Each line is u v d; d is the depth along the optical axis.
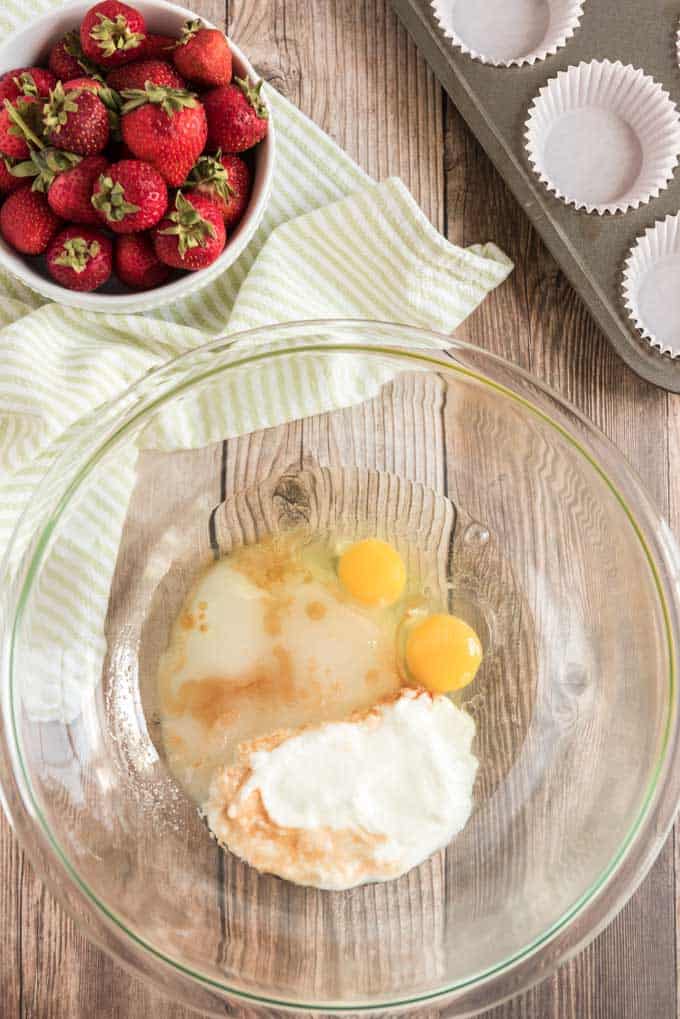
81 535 0.76
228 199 0.73
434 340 0.75
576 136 0.81
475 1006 0.75
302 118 0.78
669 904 0.81
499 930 0.76
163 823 0.75
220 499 0.77
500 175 0.79
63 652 0.76
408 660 0.76
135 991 0.78
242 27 0.79
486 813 0.76
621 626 0.78
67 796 0.76
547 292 0.81
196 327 0.79
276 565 0.77
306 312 0.78
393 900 0.76
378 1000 0.75
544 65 0.79
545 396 0.75
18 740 0.74
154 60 0.72
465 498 0.78
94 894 0.75
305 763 0.74
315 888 0.75
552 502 0.78
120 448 0.76
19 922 0.77
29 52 0.72
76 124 0.69
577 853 0.77
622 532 0.77
